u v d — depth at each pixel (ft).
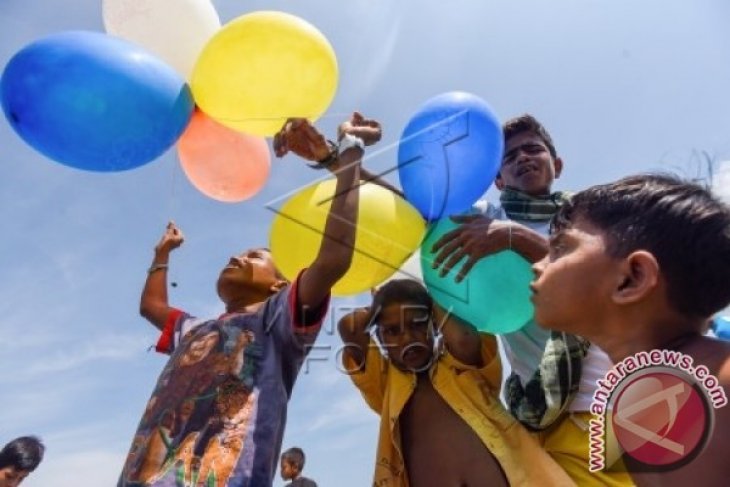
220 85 5.65
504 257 5.53
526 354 6.60
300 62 5.58
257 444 5.07
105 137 5.29
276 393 5.41
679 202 2.99
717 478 2.59
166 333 6.75
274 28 5.51
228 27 5.68
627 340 2.98
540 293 3.21
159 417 5.36
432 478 5.71
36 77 5.10
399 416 6.12
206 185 6.80
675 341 2.92
